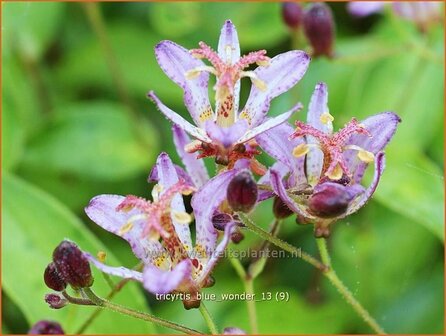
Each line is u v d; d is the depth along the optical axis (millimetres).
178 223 194
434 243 313
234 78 202
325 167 203
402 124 331
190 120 347
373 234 311
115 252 312
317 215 197
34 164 337
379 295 305
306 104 335
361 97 338
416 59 343
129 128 343
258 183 205
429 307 298
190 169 214
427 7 315
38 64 356
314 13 285
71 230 260
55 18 354
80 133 340
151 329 255
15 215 263
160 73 355
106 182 339
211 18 354
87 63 360
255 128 194
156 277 170
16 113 331
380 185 295
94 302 195
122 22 371
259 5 355
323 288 303
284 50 364
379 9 326
